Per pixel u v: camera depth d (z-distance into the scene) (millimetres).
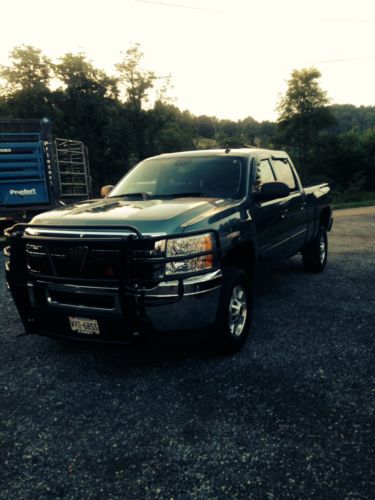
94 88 53594
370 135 77062
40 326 3684
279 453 2473
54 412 3002
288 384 3283
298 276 6738
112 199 4406
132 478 2314
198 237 3340
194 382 3365
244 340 4008
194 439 2633
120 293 3166
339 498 2125
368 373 3434
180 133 65750
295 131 70500
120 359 3855
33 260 3574
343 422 2764
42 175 10555
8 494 2225
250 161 4738
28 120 10594
